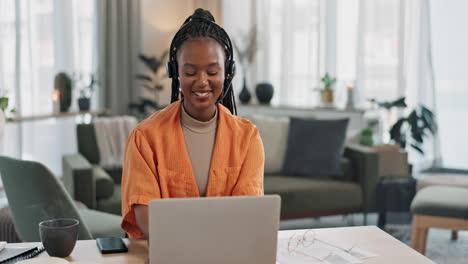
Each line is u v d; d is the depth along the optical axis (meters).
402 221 3.96
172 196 1.58
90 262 1.41
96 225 2.70
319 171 4.07
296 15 6.26
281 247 1.66
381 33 5.84
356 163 4.08
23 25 5.27
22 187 2.37
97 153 4.04
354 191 3.94
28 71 5.32
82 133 4.02
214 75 1.52
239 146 1.64
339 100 6.09
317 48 6.16
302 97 6.30
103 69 6.02
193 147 1.60
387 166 4.24
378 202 3.97
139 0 6.41
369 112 5.82
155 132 1.58
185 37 1.53
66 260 1.45
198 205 1.24
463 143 5.93
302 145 4.16
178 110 1.62
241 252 1.28
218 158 1.60
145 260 1.50
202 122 1.60
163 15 6.81
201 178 1.60
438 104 6.00
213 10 6.88
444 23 5.92
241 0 6.59
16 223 2.54
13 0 5.16
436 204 3.27
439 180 3.97
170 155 1.57
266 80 6.44
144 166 1.54
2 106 3.75
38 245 1.61
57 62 5.58
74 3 5.73
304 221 4.40
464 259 3.46
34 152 5.51
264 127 4.30
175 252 1.25
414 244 3.35
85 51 5.91
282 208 3.78
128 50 6.41
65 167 3.76
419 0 5.77
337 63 6.11
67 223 1.53
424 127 5.24
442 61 5.95
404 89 5.78
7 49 5.18
